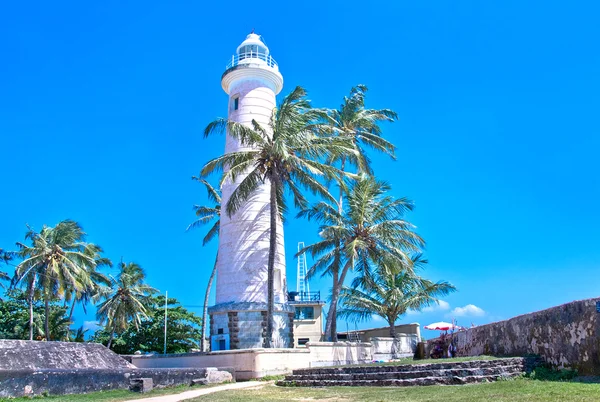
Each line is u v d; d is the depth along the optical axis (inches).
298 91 1096.2
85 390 768.9
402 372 692.1
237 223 1302.9
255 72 1434.5
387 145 1582.2
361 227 1283.2
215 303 1296.8
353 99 1585.9
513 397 451.5
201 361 1080.8
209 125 1138.0
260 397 628.7
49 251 1680.6
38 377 724.0
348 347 1202.6
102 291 2065.7
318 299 2049.7
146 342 2187.5
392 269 1274.6
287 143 1088.2
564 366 624.4
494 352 847.1
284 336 1251.8
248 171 1318.9
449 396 508.4
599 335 560.1
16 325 1971.0
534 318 705.6
